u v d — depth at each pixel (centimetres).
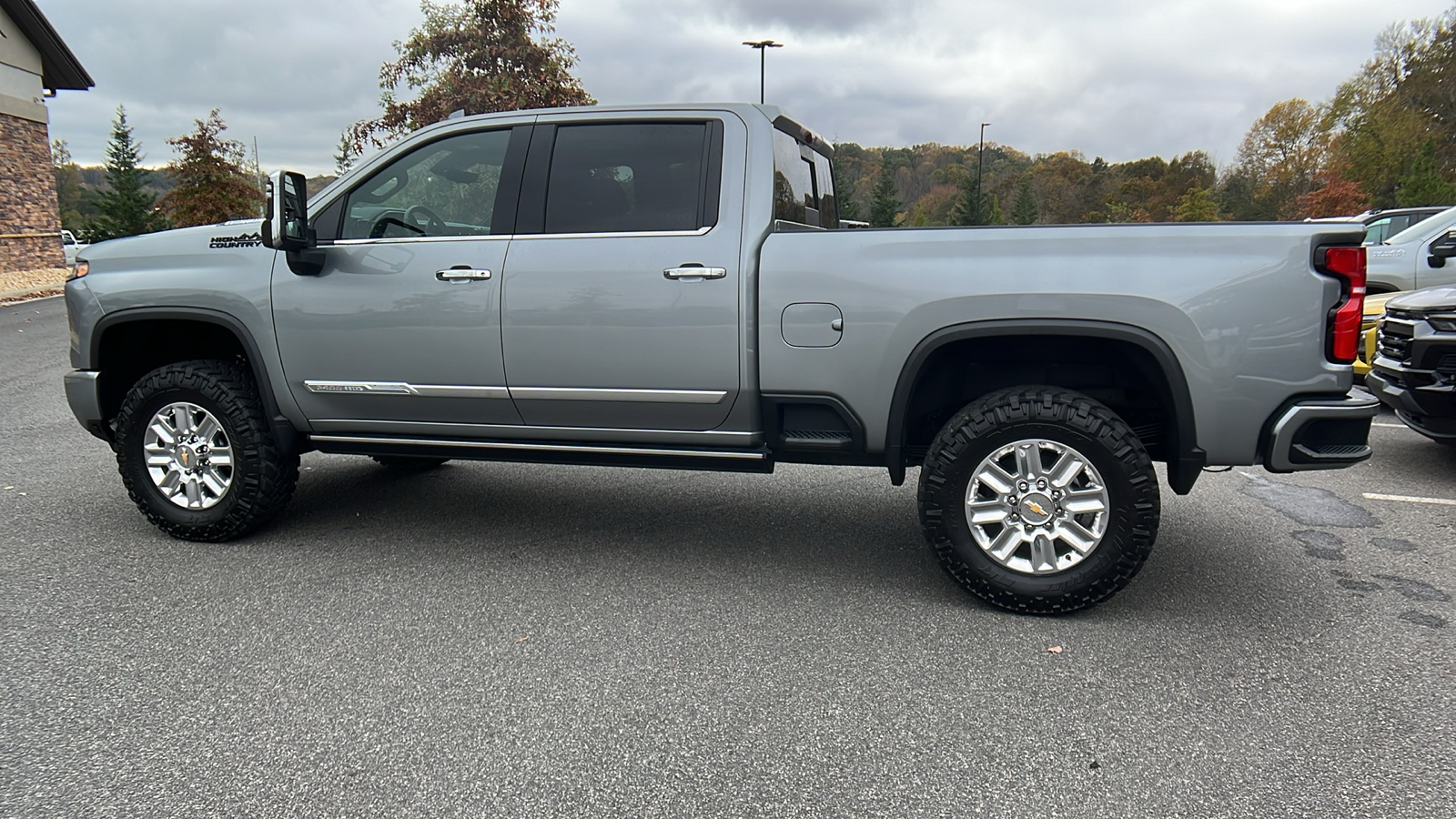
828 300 351
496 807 229
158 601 362
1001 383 381
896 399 349
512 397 392
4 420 739
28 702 279
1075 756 251
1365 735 261
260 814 225
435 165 405
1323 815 224
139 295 425
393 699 283
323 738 260
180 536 435
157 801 230
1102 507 334
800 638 329
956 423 344
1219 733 263
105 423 450
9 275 2006
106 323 432
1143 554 331
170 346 473
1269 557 416
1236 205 6700
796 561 412
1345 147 5438
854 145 7275
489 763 248
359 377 407
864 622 343
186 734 262
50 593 368
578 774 243
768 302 357
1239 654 315
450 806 229
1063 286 327
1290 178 6191
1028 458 339
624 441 391
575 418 392
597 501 510
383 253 398
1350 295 315
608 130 386
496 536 447
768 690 290
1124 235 326
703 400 372
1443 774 241
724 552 424
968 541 348
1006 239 334
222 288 414
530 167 390
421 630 336
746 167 371
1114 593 338
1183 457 330
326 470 580
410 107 1672
